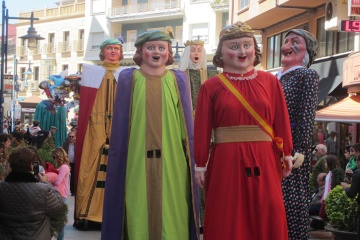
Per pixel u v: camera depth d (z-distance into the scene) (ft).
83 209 34.35
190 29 143.23
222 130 17.61
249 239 17.39
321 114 49.19
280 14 74.84
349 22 47.19
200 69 32.30
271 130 17.70
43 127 69.10
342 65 62.95
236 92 17.54
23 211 19.77
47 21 181.57
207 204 17.74
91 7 165.78
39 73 183.52
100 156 34.58
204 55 32.40
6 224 19.94
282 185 19.62
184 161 21.48
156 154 21.21
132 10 154.51
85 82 34.65
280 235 17.34
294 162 19.11
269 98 17.72
